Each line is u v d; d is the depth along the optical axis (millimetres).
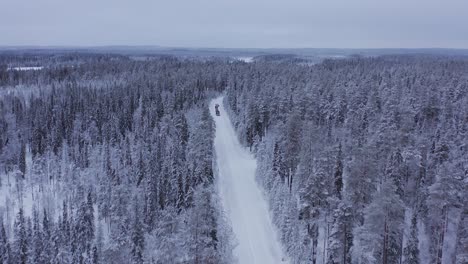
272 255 56969
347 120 90750
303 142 69750
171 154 84438
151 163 85938
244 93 127000
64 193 98625
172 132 107062
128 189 82375
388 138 68188
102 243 67000
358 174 47875
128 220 67750
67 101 156375
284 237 57781
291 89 119688
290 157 73125
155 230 57750
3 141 131875
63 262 69125
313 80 135125
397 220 41531
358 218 46656
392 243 42344
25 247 70312
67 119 138250
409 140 69625
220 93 187375
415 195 60281
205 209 42719
